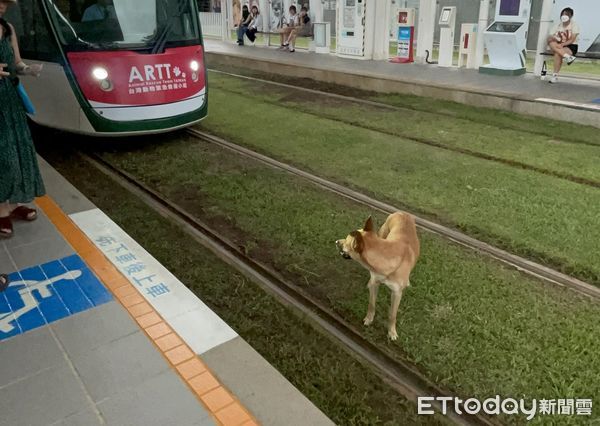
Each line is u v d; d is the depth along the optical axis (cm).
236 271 435
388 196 573
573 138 794
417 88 1112
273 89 1215
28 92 736
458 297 387
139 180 635
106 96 687
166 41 727
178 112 748
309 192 589
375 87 1191
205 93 791
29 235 452
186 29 759
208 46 1875
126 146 766
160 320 341
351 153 723
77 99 685
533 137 798
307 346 346
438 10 1767
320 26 1644
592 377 308
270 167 672
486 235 481
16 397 278
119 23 702
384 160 692
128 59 693
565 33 1059
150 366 301
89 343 319
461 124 879
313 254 455
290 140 786
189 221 527
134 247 435
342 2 1516
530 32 1558
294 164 681
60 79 686
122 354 310
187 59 752
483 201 555
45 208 506
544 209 531
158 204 570
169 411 270
